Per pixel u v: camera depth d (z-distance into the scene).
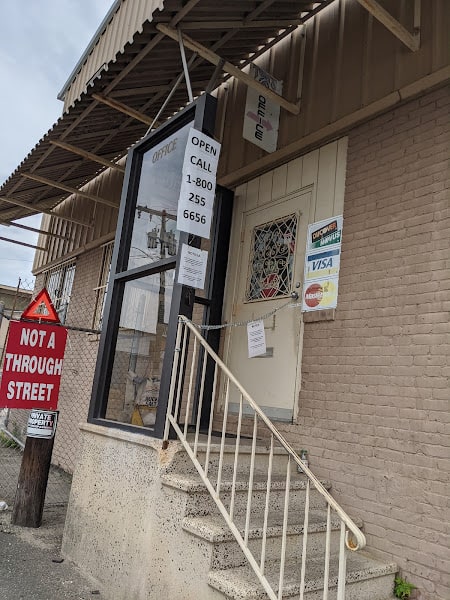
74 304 8.66
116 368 4.31
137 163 4.78
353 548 2.20
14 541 4.33
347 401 3.73
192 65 4.46
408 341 3.43
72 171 6.54
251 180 5.18
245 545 2.61
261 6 3.77
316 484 2.46
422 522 3.12
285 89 4.86
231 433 4.56
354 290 3.86
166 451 3.27
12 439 9.02
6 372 4.70
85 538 3.79
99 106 4.83
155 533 3.13
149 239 4.37
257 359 4.57
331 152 4.37
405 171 3.71
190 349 4.99
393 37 3.97
